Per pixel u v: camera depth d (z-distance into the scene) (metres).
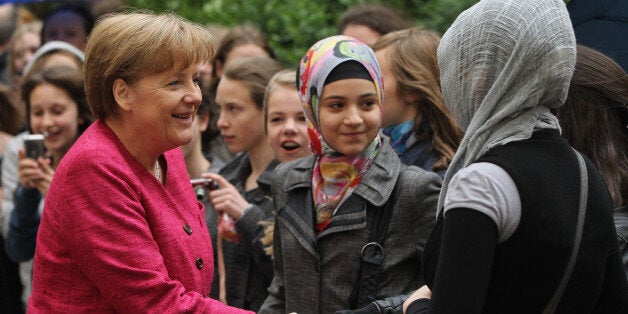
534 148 2.92
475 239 2.77
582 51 3.93
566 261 2.83
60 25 8.23
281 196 4.29
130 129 3.43
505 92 2.94
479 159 2.92
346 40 4.13
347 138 4.01
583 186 2.93
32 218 5.98
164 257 3.40
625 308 3.11
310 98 4.12
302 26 10.21
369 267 3.92
